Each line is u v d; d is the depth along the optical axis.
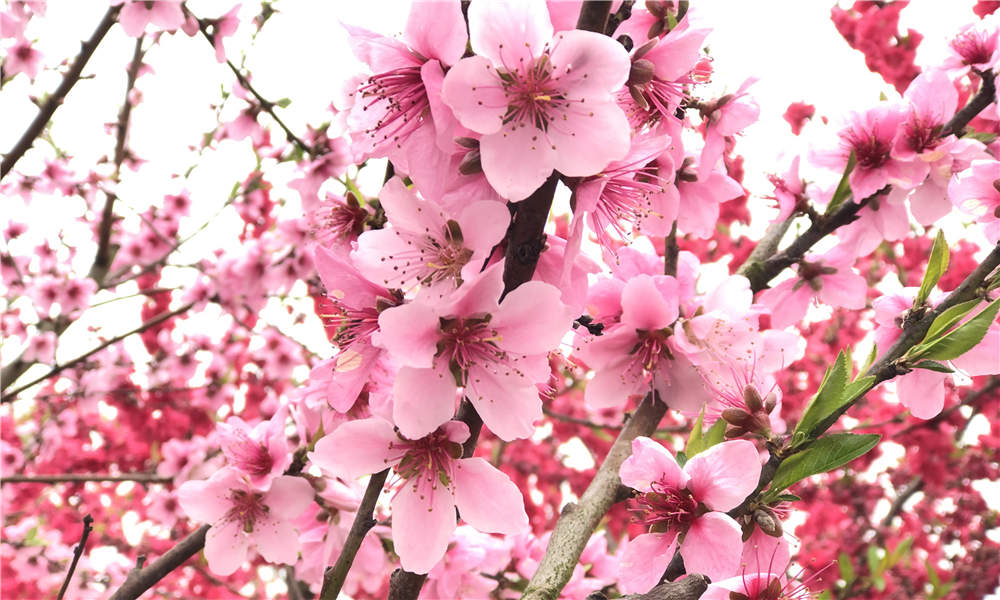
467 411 0.31
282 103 0.63
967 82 0.46
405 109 0.30
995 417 0.87
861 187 0.41
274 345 0.86
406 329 0.29
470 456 0.31
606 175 0.30
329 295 0.32
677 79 0.32
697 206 0.39
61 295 0.75
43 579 0.82
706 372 0.37
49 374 0.70
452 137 0.29
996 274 0.35
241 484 0.40
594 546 0.46
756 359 0.37
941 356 0.33
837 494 0.96
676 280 0.38
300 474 0.40
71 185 0.78
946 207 0.41
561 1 0.30
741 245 0.75
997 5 0.49
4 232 0.78
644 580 0.33
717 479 0.32
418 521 0.31
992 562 0.92
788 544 0.33
